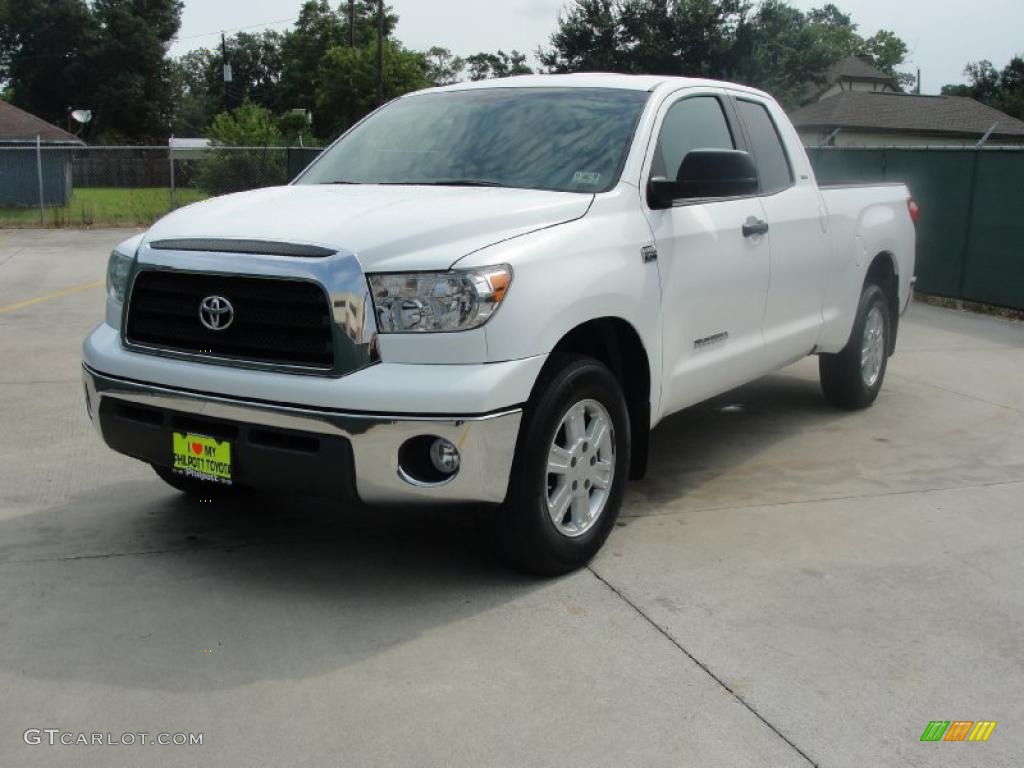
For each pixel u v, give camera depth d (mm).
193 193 30328
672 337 4727
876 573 4355
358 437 3609
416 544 4531
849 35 87000
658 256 4562
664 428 6711
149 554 4348
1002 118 48812
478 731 3092
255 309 3781
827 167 15703
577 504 4234
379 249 3701
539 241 3977
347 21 69562
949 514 5117
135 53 71875
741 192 4590
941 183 13094
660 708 3244
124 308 4129
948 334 10734
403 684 3350
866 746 3074
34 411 6609
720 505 5184
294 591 4023
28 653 3475
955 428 6801
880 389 7660
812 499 5305
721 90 5586
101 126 73188
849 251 6520
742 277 5258
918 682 3453
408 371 3637
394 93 55062
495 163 4758
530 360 3797
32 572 4125
